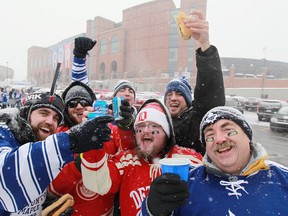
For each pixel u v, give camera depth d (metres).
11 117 1.79
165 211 1.36
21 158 1.46
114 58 57.97
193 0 47.81
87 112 2.00
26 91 30.27
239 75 45.81
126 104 2.26
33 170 1.45
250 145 1.79
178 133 2.83
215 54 2.41
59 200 1.94
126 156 2.20
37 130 1.91
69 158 1.50
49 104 1.92
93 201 2.22
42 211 1.92
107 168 1.96
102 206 2.26
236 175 1.71
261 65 57.25
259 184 1.65
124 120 2.24
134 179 2.08
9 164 1.46
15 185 1.46
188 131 2.79
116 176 2.06
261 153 1.70
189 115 2.90
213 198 1.65
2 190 1.48
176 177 1.38
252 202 1.58
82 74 3.57
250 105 24.84
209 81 2.42
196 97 2.53
